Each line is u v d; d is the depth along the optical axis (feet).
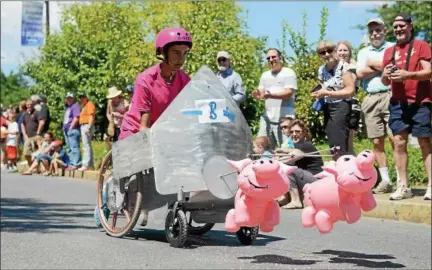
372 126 32.63
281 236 24.50
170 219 21.91
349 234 25.21
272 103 35.47
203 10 61.93
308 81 53.72
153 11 73.77
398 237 24.67
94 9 86.79
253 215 18.81
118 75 75.61
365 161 17.57
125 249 21.58
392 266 19.48
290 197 32.53
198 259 19.90
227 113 21.91
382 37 32.17
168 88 22.75
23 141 63.62
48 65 88.99
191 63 59.21
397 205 29.17
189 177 21.59
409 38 29.63
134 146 22.50
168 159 21.72
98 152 69.36
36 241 23.35
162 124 21.84
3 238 24.09
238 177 18.57
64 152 58.90
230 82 37.24
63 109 87.66
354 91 31.96
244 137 22.06
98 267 19.17
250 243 22.44
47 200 37.58
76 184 48.37
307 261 19.79
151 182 22.65
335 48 32.55
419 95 29.60
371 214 30.19
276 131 35.47
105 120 87.81
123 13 83.92
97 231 25.46
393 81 29.78
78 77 86.53
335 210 18.19
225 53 37.11
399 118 30.04
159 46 22.35
